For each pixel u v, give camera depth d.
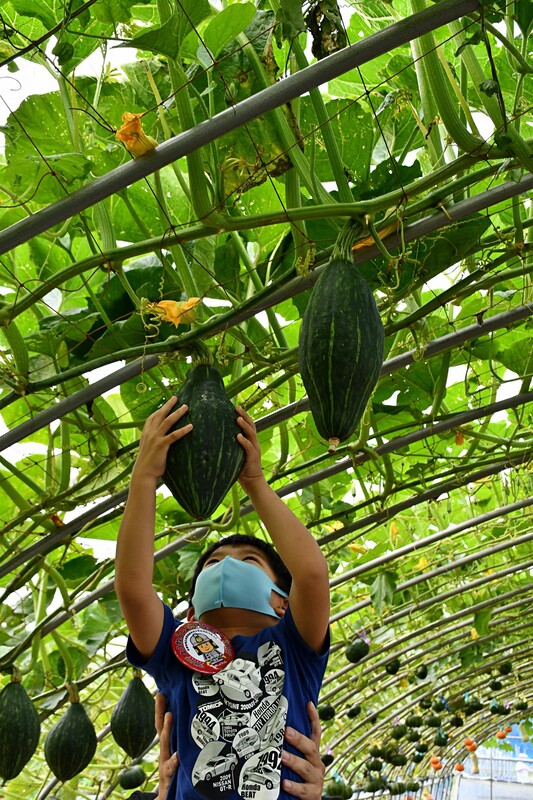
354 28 4.36
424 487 6.06
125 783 7.72
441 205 3.01
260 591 2.92
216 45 2.89
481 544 9.69
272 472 5.16
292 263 3.89
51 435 4.61
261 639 2.73
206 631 2.69
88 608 6.80
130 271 3.94
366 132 3.60
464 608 12.12
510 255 3.53
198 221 2.78
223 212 2.75
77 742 5.16
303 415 5.67
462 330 4.16
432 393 5.09
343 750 16.86
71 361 4.02
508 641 15.98
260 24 2.98
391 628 11.15
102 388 3.64
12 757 4.71
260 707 2.54
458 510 9.46
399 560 8.10
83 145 3.43
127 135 2.51
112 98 3.61
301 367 2.31
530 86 4.11
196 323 3.39
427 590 10.81
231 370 4.30
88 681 5.48
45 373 3.95
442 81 2.70
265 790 2.41
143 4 3.50
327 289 2.34
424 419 5.11
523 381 5.03
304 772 2.48
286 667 2.65
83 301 4.64
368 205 2.66
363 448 5.14
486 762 30.73
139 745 5.28
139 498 2.44
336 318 2.27
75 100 3.31
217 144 3.05
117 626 6.46
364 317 2.29
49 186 3.39
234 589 2.89
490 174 2.89
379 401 5.25
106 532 6.09
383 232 3.01
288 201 3.03
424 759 25.42
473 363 5.80
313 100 2.75
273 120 2.82
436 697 17.20
